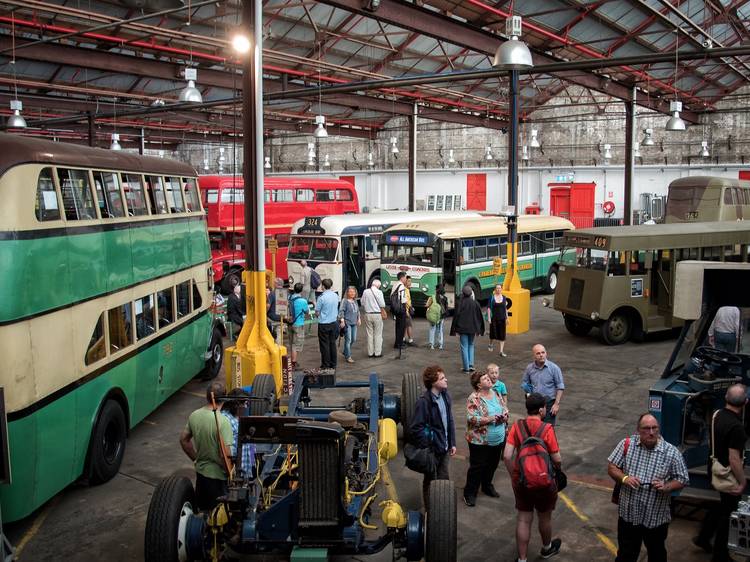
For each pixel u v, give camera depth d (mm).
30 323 7391
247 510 6293
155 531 6090
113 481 9492
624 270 17875
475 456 8555
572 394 13594
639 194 42719
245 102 12156
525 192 46312
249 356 12305
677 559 7281
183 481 6527
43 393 7621
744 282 8688
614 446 10695
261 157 12234
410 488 9148
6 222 7195
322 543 6090
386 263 23062
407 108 37844
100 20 20141
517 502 7016
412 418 7906
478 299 23594
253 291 12508
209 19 23078
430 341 17766
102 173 9609
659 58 18891
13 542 7832
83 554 7570
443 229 22250
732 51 18188
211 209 27703
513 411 12367
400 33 26672
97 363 9023
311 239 24109
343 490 6199
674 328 19812
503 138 47094
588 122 43781
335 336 15328
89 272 8859
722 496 6723
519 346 18172
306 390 10414
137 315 10578
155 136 46656
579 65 19359
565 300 18766
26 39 22844
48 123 34000
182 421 12117
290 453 7328
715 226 19656
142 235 10859
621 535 6410
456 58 30469
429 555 6270
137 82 31812
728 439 6641
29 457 7355
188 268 13273
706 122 40625
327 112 42125
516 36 16344
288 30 25422
